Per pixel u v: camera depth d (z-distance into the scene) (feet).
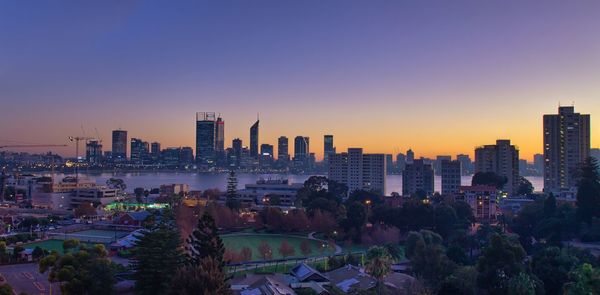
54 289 396.16
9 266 487.20
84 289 340.18
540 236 652.07
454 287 369.50
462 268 415.23
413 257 489.67
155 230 367.66
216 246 368.89
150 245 350.43
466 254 529.86
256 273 481.87
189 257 371.97
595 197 654.12
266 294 360.69
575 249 476.54
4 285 331.98
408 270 490.90
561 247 542.16
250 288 381.60
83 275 344.08
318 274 436.76
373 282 415.03
